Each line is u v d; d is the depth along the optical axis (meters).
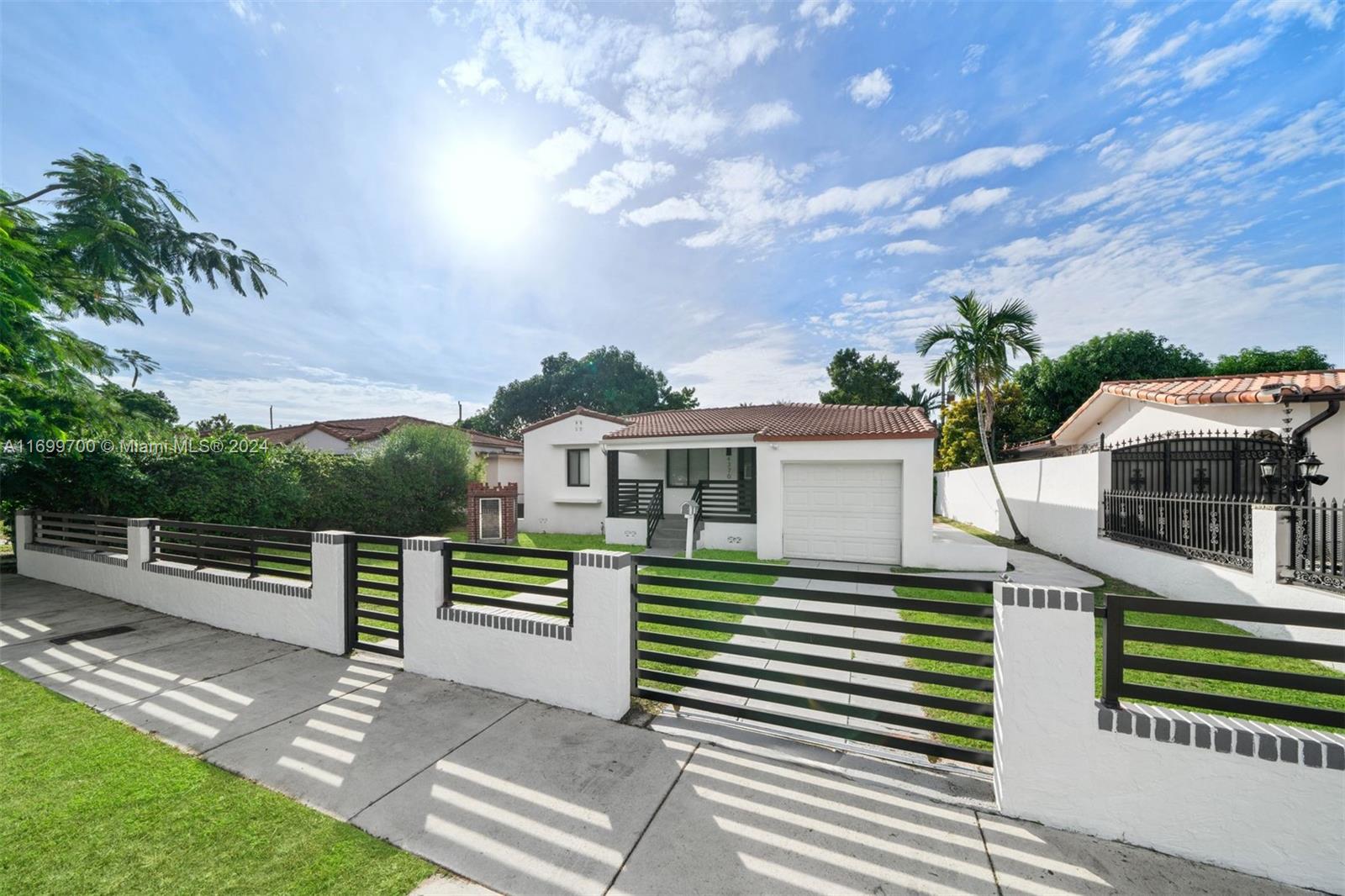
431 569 4.79
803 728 3.67
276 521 12.52
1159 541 8.09
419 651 4.83
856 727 3.81
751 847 2.56
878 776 3.20
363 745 3.57
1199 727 2.47
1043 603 2.74
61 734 3.70
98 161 8.02
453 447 18.22
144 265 8.51
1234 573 6.44
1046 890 2.29
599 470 17.33
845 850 2.54
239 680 4.71
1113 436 12.81
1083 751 2.66
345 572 5.43
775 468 11.83
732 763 3.35
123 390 9.79
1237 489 8.58
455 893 2.29
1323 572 5.42
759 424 13.89
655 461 17.39
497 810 2.86
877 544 11.37
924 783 3.12
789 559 11.81
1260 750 2.38
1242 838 2.40
